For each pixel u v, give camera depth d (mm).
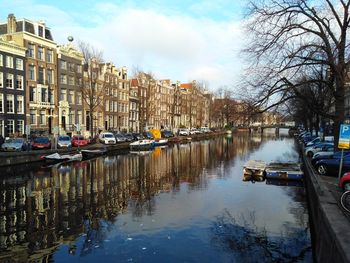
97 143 40656
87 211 13492
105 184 19172
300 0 15625
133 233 11008
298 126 101875
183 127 83438
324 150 23031
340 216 7672
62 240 10320
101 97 52125
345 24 15531
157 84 75688
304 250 9805
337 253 5809
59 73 45125
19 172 22656
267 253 9578
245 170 22016
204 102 89688
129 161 30359
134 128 66500
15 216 12680
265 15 15430
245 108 15656
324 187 11578
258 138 75625
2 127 35844
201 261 9008
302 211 13820
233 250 9680
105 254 9328
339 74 15469
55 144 31281
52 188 17750
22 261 8797
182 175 22781
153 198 15938
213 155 36625
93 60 44250
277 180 20859
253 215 13172
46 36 43500
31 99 40438
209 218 12734
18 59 38219
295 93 16875
